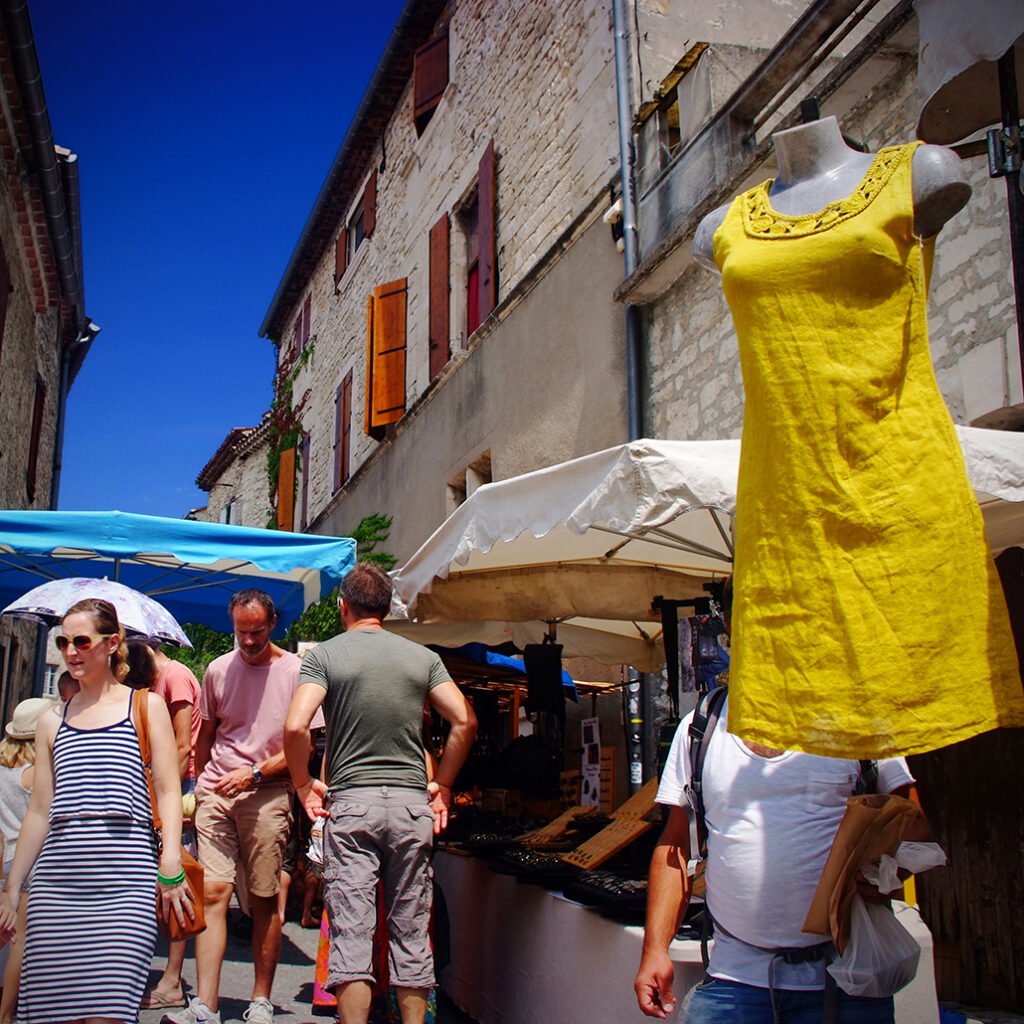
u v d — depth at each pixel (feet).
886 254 5.55
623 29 27.37
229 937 19.89
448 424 37.78
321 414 60.13
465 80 40.40
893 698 5.19
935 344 16.28
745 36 28.50
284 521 64.44
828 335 5.62
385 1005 13.76
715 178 22.31
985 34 8.57
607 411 26.81
